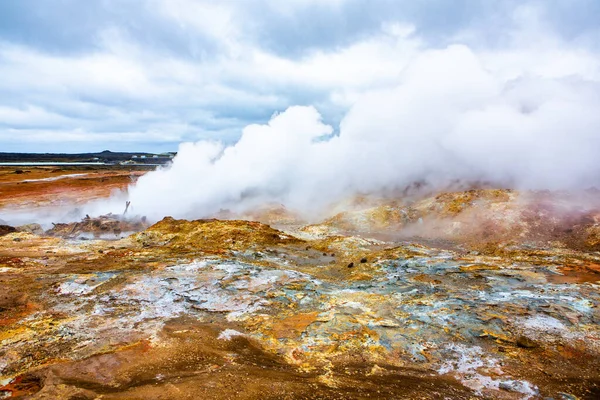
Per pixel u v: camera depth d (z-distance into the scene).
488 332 13.70
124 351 11.94
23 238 31.00
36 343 12.67
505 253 27.25
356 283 20.55
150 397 9.01
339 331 14.09
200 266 22.27
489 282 19.12
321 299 17.59
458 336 13.57
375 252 27.53
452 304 16.23
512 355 12.32
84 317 15.07
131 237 33.47
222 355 12.06
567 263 22.58
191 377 10.20
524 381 10.84
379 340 13.38
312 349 12.84
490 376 11.16
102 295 17.56
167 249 28.44
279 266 24.23
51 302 16.62
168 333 13.49
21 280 19.45
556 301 16.06
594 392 10.33
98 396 9.05
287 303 17.09
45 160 183.38
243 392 9.44
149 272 20.98
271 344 13.27
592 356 12.05
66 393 9.20
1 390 9.98
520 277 19.78
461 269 21.56
